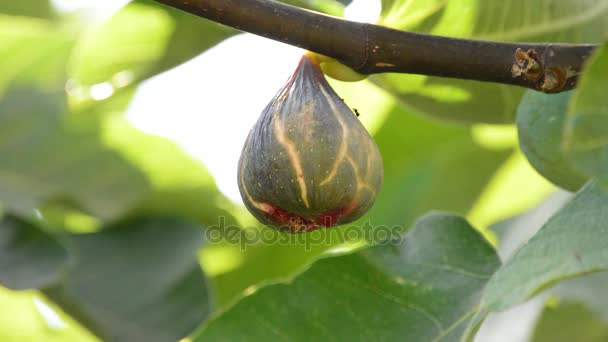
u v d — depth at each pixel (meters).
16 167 0.86
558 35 0.71
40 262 0.84
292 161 0.62
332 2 0.71
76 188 0.87
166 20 0.77
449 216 0.73
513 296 0.61
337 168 0.62
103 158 0.87
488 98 0.74
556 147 0.69
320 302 0.71
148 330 0.86
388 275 0.72
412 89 0.75
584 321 0.85
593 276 0.85
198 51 0.79
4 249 0.84
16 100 0.81
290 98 0.63
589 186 0.63
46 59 0.80
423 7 0.69
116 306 0.86
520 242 0.87
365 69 0.64
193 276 0.87
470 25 0.71
